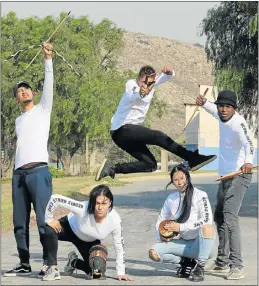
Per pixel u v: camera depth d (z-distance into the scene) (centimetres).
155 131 892
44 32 4631
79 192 3228
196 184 4050
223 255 990
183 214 914
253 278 931
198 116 5906
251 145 936
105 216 896
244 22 2231
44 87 957
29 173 952
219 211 984
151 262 1094
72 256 941
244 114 2328
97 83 4766
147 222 1859
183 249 916
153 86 894
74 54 4750
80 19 5022
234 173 927
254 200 2731
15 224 974
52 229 907
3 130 4594
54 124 4766
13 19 4619
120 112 901
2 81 4431
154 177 4997
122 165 916
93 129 4778
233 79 2242
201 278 906
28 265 985
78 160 5609
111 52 5303
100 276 915
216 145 5997
